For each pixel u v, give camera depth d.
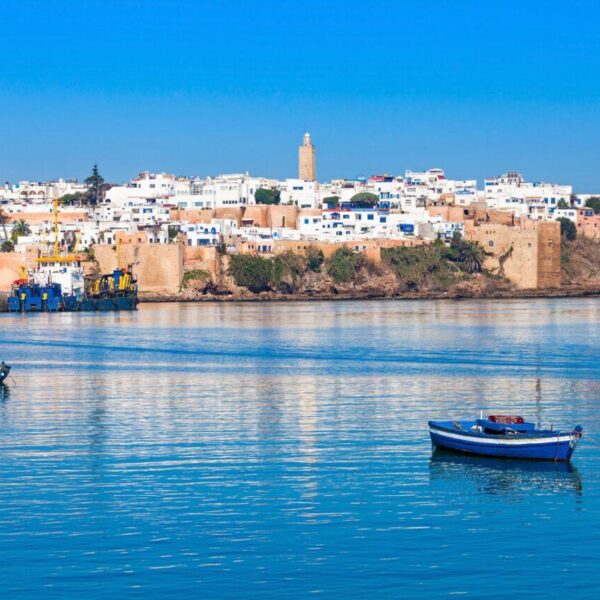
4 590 56.50
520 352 177.00
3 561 60.50
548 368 151.62
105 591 56.41
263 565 60.00
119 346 191.62
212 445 90.44
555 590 56.53
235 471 80.44
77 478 78.12
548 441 82.25
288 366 155.75
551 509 70.31
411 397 120.69
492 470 80.62
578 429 83.94
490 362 160.38
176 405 114.56
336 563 60.31
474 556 61.38
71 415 107.56
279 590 56.56
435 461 83.69
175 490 74.75
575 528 66.25
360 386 131.12
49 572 58.91
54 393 125.44
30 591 56.38
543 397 120.62
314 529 66.06
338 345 191.88
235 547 62.78
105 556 61.31
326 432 96.50
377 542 63.69
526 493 74.06
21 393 125.69
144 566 59.84
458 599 55.50
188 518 68.12
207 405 114.50
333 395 122.62
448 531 65.75
